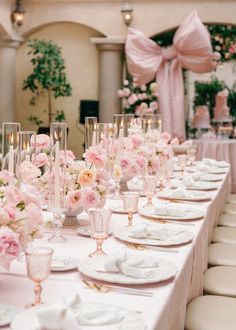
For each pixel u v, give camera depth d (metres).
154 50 8.34
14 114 9.38
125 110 8.85
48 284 1.72
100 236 2.02
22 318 1.35
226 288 2.72
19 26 9.16
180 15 8.66
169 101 8.41
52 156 2.31
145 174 3.46
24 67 9.54
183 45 8.08
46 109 9.59
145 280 1.72
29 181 2.02
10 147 2.01
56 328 1.23
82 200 2.41
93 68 9.34
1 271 1.84
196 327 2.21
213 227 3.79
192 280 2.43
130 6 8.73
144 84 8.50
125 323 1.37
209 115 8.77
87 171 2.41
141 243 2.25
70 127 9.55
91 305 1.46
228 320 2.26
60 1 8.97
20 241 1.66
